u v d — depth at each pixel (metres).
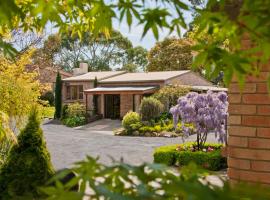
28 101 7.97
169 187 0.75
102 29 1.79
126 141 19.22
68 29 3.00
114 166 1.01
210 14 1.19
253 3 1.06
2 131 3.90
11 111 7.75
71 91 32.81
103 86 30.97
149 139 19.95
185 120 11.87
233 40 1.29
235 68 1.22
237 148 3.25
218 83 32.16
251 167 3.17
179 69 37.09
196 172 1.12
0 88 7.48
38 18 2.81
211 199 0.70
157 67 38.06
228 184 0.85
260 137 3.14
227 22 1.17
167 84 27.64
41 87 10.37
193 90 28.09
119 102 30.28
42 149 5.21
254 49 1.23
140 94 27.34
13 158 5.06
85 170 1.04
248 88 3.18
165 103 25.28
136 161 13.05
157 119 23.64
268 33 1.11
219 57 1.26
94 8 1.47
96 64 56.44
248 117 3.19
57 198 0.97
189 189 0.72
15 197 1.09
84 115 29.25
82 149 16.48
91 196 0.92
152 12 1.25
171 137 20.67
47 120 31.64
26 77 9.27
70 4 2.34
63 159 13.72
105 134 22.91
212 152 10.84
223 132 11.34
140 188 0.94
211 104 11.55
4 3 1.01
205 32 1.44
